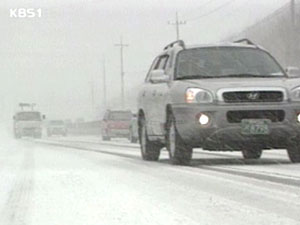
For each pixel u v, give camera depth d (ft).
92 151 70.69
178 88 44.45
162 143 50.14
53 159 56.08
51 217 25.25
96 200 29.14
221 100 42.80
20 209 27.22
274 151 62.95
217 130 42.60
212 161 49.29
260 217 24.16
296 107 43.14
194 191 31.22
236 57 47.88
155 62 54.19
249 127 42.60
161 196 29.84
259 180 34.73
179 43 50.11
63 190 32.76
